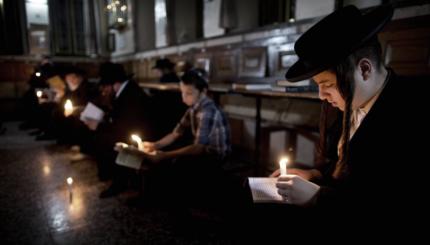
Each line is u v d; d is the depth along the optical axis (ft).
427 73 8.19
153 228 8.30
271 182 4.83
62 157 15.40
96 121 11.67
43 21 29.94
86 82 16.83
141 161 7.80
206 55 18.75
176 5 24.50
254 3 18.49
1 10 27.55
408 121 3.22
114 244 7.50
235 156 15.31
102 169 11.98
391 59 9.12
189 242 7.59
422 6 8.37
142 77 28.94
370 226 3.35
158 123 12.03
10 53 28.32
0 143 18.47
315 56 3.27
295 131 13.26
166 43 25.52
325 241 3.68
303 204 3.86
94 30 33.73
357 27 3.15
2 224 8.51
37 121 23.32
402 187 3.18
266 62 13.96
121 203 9.95
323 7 11.67
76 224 8.53
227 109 17.89
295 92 8.38
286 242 3.95
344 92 3.30
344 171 3.81
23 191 10.96
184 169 8.21
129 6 29.35
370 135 3.43
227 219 8.13
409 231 3.18
